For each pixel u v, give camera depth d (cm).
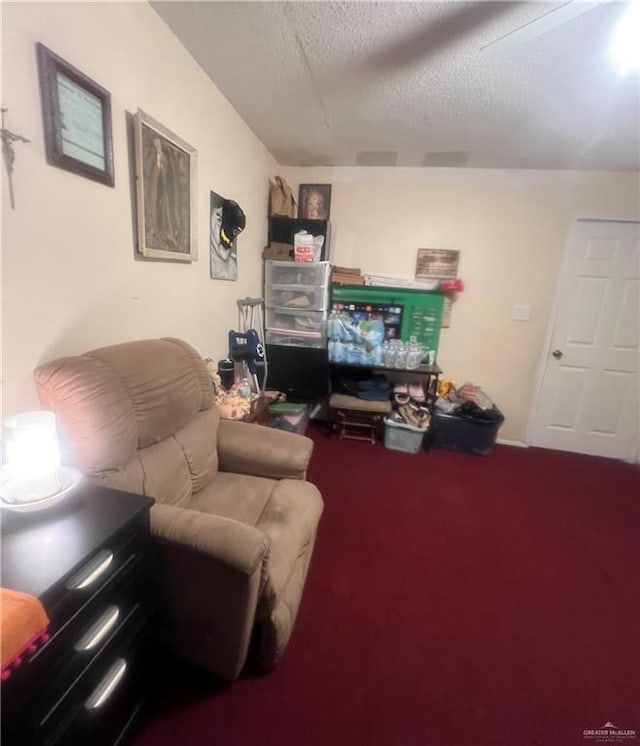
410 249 319
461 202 305
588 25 134
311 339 304
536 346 321
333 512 221
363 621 149
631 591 174
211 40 157
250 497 153
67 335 117
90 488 99
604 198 287
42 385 103
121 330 141
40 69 97
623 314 302
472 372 334
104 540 81
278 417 277
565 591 171
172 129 160
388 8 133
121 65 127
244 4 136
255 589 107
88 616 81
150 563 103
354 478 260
